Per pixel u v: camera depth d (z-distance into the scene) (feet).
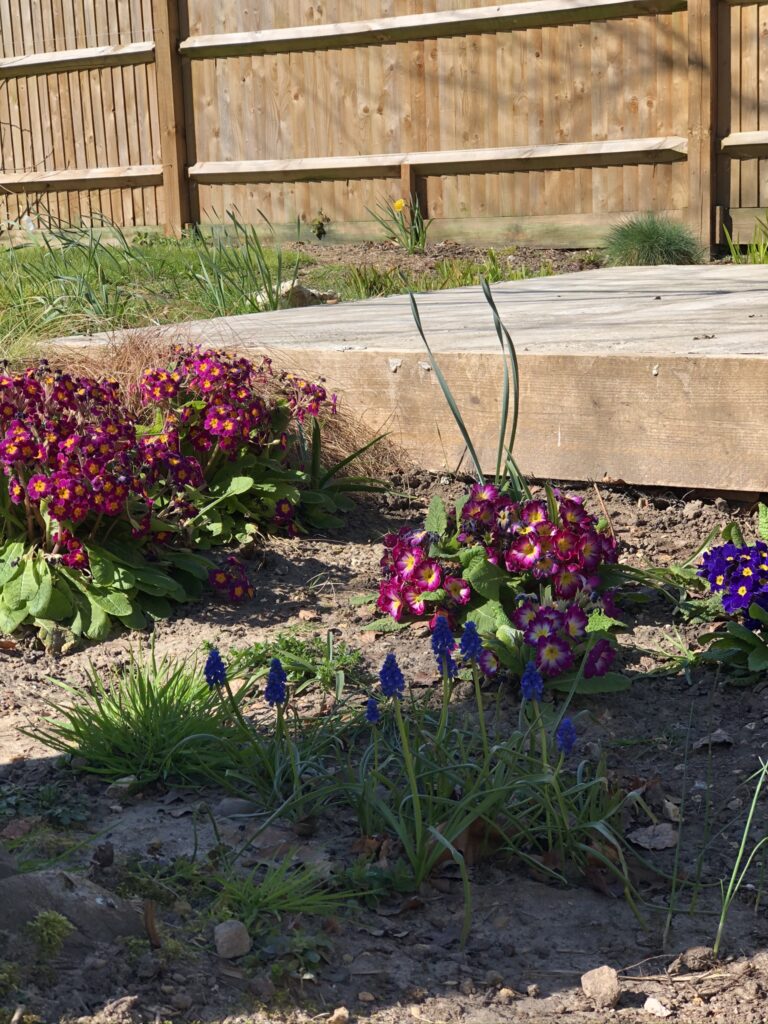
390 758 9.48
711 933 8.09
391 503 16.63
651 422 15.06
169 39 45.80
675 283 27.58
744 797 9.63
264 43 44.27
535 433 15.98
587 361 15.37
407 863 8.73
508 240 41.88
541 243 41.24
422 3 41.45
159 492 14.99
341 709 10.96
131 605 13.46
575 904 8.46
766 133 36.68
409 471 17.17
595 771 9.93
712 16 36.52
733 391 14.39
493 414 16.30
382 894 8.46
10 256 34.60
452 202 42.75
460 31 40.96
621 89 38.78
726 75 37.17
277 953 7.66
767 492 14.65
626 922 8.24
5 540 14.12
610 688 11.15
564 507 12.40
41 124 50.19
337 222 44.62
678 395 14.78
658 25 37.76
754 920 8.21
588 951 7.94
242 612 13.69
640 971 7.72
